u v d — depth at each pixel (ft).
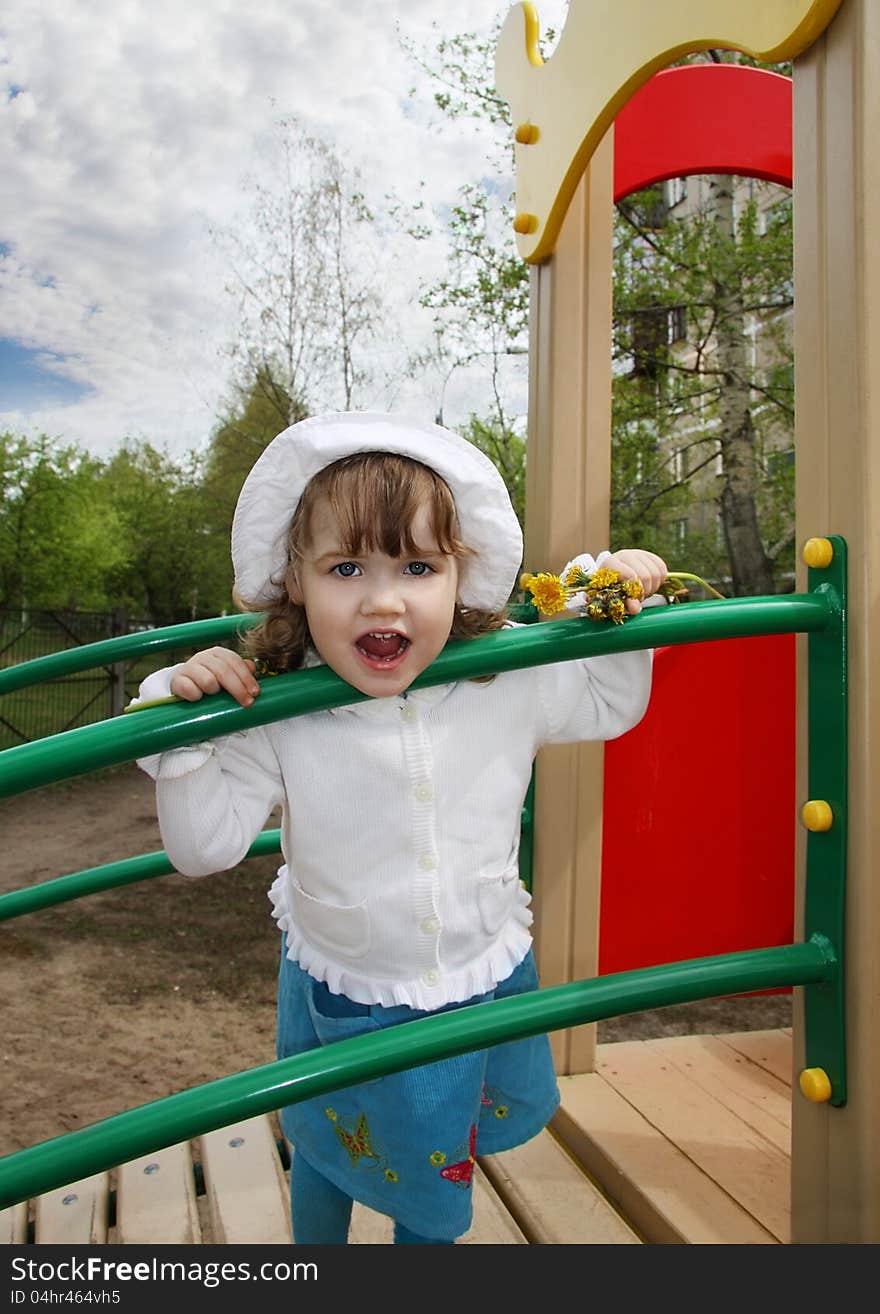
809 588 3.87
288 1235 5.16
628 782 6.55
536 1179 5.55
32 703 30.58
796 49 3.87
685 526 27.61
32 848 18.47
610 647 3.52
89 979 11.91
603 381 6.25
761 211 23.84
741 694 6.69
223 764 3.64
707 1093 6.24
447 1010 3.92
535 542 6.34
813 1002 3.87
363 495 3.34
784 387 22.76
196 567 65.16
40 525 61.87
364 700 3.33
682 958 6.67
